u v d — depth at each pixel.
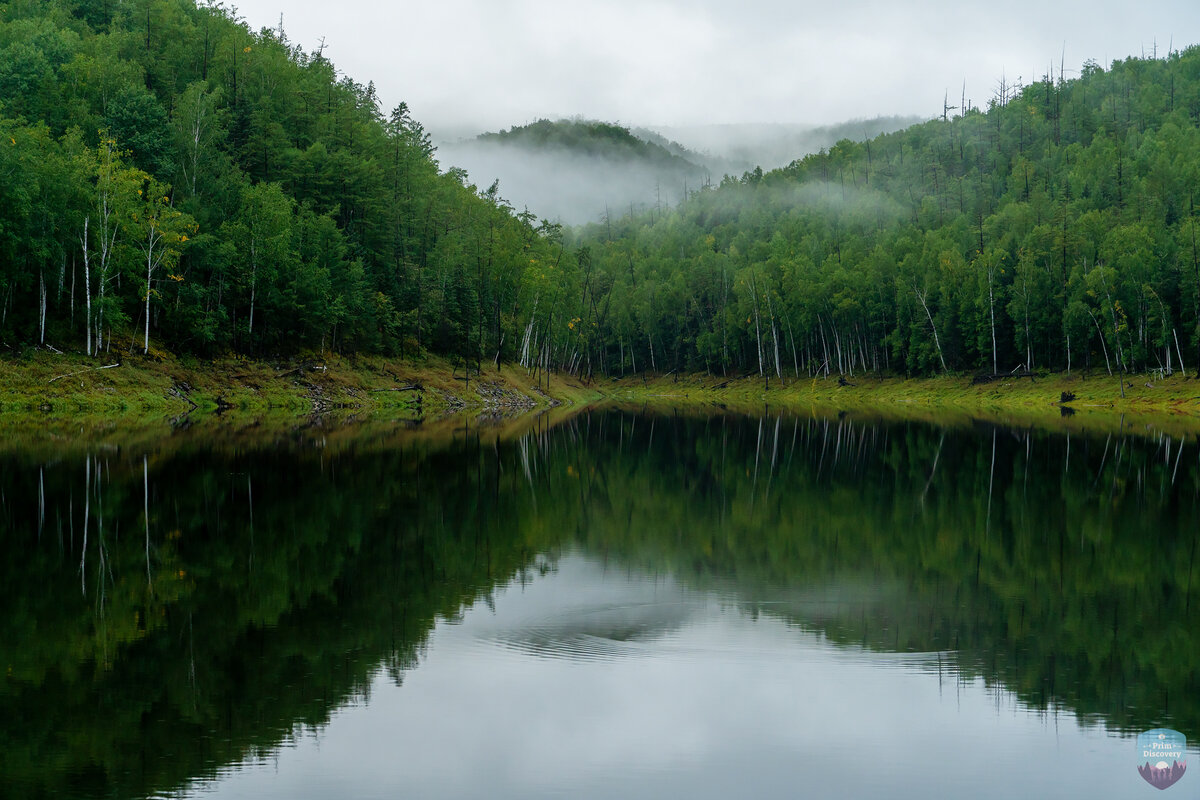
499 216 147.75
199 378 75.12
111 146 74.12
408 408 88.31
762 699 15.52
